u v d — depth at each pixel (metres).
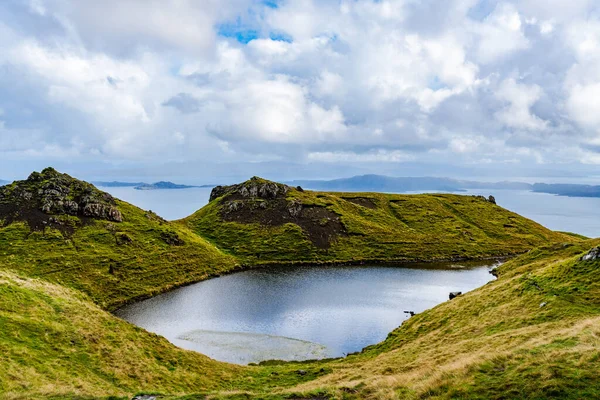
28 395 24.23
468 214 199.25
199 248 126.44
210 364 44.53
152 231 126.94
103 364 34.88
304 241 148.00
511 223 193.38
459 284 101.69
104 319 45.12
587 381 19.72
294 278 109.75
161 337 47.50
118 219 128.12
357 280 106.88
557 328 35.69
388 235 158.50
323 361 53.50
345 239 152.75
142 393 26.48
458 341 43.03
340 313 76.62
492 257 144.50
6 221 113.75
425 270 121.44
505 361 24.62
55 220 116.81
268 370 45.34
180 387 35.78
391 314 75.88
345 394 25.11
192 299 87.56
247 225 162.12
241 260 129.88
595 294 43.69
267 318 74.06
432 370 27.05
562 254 89.19
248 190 187.88
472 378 22.89
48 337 35.22
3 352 29.66
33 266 93.31
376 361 43.84
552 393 19.39
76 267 95.81
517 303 48.62
